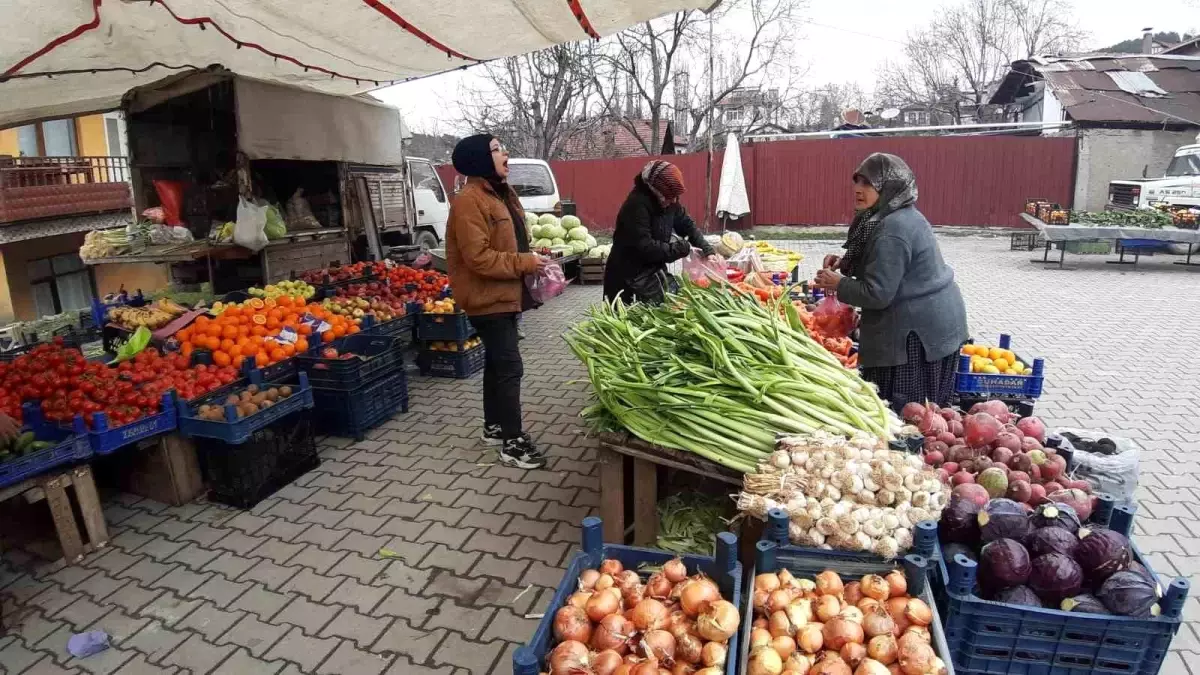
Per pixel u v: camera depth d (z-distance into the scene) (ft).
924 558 6.99
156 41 17.66
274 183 27.50
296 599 10.47
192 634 9.77
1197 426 16.15
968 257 46.80
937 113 122.42
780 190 63.87
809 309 17.97
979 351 15.51
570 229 39.70
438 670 8.95
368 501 13.50
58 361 13.89
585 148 95.66
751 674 6.04
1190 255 41.14
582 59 79.10
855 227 11.78
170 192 23.56
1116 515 8.21
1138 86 66.28
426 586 10.71
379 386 17.16
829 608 6.47
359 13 16.21
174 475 13.39
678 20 76.64
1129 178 57.21
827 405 9.30
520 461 14.76
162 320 17.83
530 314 31.27
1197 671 8.44
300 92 23.88
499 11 16.34
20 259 35.22
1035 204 51.47
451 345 21.09
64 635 9.81
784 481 7.85
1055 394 18.61
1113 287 34.73
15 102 21.17
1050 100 82.12
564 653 6.03
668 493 11.44
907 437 9.04
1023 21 120.37
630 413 10.05
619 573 7.16
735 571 6.88
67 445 11.38
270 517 12.99
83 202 37.55
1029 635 6.91
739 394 9.48
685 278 12.37
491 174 13.46
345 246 27.43
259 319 16.69
